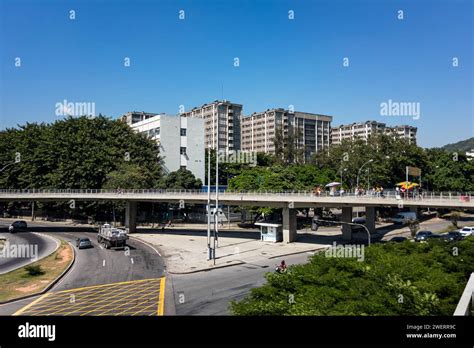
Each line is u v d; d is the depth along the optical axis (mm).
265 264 43812
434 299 15008
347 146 97250
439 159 99688
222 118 143625
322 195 54656
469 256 23859
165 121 96438
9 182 86500
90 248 52781
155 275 37906
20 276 36125
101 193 67375
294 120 159250
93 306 27250
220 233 71125
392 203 46531
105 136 86125
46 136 85438
